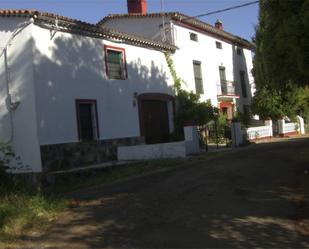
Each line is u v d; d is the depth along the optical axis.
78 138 18.53
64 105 18.06
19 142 17.16
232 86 32.72
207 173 13.72
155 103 23.81
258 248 6.75
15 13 16.95
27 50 16.98
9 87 17.30
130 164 17.78
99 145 19.55
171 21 26.28
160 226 8.21
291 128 31.64
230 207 9.30
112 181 14.73
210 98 29.69
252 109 31.64
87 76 19.34
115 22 28.44
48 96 17.41
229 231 7.67
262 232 7.53
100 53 20.16
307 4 10.38
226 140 25.20
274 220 8.22
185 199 10.30
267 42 11.88
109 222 8.73
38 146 16.77
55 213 9.65
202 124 24.81
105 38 20.48
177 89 25.44
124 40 21.52
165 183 12.62
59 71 18.00
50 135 17.31
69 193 12.85
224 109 32.03
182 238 7.43
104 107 20.09
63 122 17.94
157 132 23.69
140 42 22.45
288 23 10.78
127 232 7.99
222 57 32.12
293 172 12.99
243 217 8.50
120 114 20.98
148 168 16.33
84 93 19.09
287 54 11.45
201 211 9.12
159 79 24.06
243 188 11.15
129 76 21.84
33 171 16.84
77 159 18.33
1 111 17.47
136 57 22.52
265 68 12.73
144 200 10.52
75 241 7.70
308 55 10.62
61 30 18.22
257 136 27.73
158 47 24.06
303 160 15.29
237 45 34.88
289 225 7.88
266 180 12.02
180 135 24.27
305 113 33.91
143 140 22.25
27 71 16.98
